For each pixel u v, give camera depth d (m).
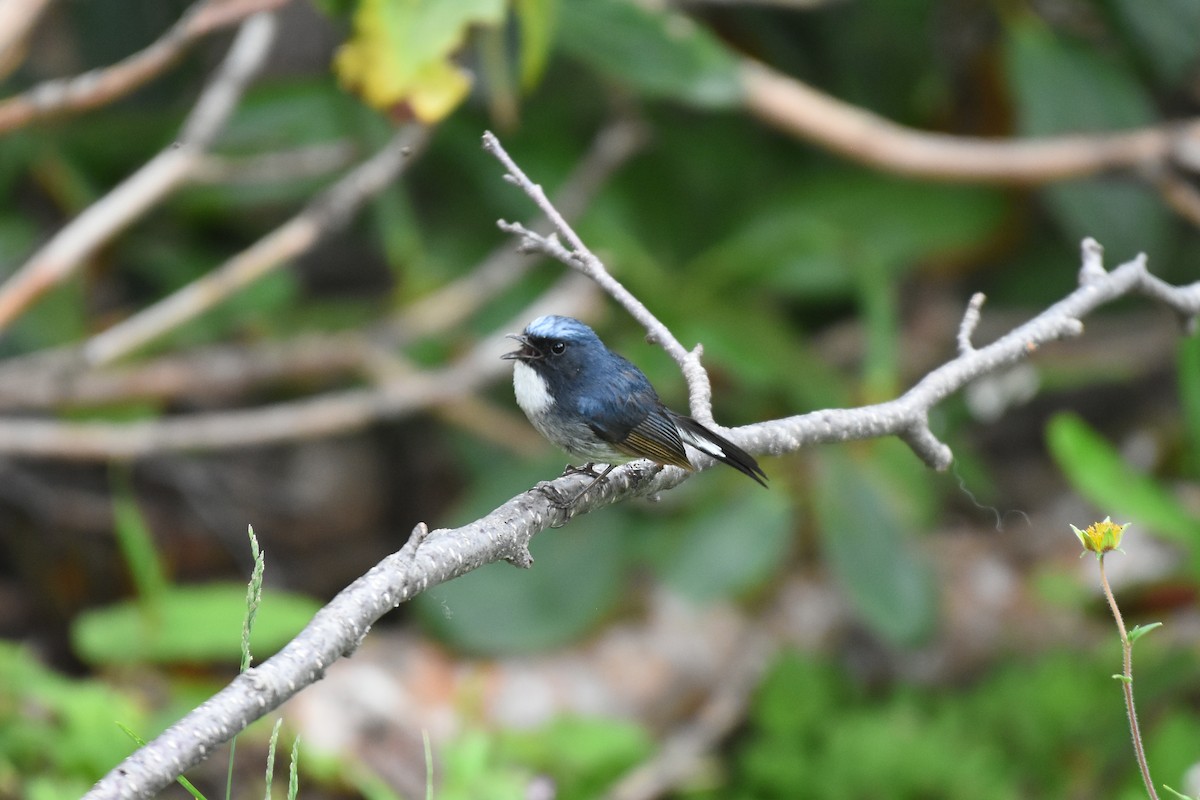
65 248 9.58
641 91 11.98
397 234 12.41
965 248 13.23
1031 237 14.37
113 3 12.64
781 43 13.70
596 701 11.37
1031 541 13.83
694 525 11.95
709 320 12.30
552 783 9.56
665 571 11.73
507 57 11.89
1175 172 12.59
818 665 11.34
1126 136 12.02
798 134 11.84
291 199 13.23
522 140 12.84
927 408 6.19
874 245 12.91
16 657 8.51
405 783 9.97
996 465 15.18
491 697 11.11
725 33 13.65
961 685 12.38
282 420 11.45
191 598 9.51
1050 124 12.53
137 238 12.97
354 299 14.29
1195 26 12.27
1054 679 10.92
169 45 8.07
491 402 13.14
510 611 11.49
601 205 12.70
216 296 10.59
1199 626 12.22
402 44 7.43
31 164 12.34
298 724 9.92
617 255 12.29
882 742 10.12
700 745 11.13
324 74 12.83
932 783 9.88
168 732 3.48
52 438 10.92
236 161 12.07
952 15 13.83
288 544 13.45
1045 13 14.15
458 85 7.53
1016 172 11.86
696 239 13.42
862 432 6.02
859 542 11.47
